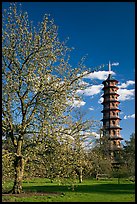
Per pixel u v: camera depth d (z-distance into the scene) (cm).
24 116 2472
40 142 2386
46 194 2692
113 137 10081
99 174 6788
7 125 2472
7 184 2381
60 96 2488
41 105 2448
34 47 2536
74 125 2530
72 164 2433
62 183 2452
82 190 3334
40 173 2561
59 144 2422
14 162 2459
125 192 3102
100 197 2559
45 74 2534
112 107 10725
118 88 10975
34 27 2597
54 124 2394
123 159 7194
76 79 2602
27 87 2480
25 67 2516
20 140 2456
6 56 2497
